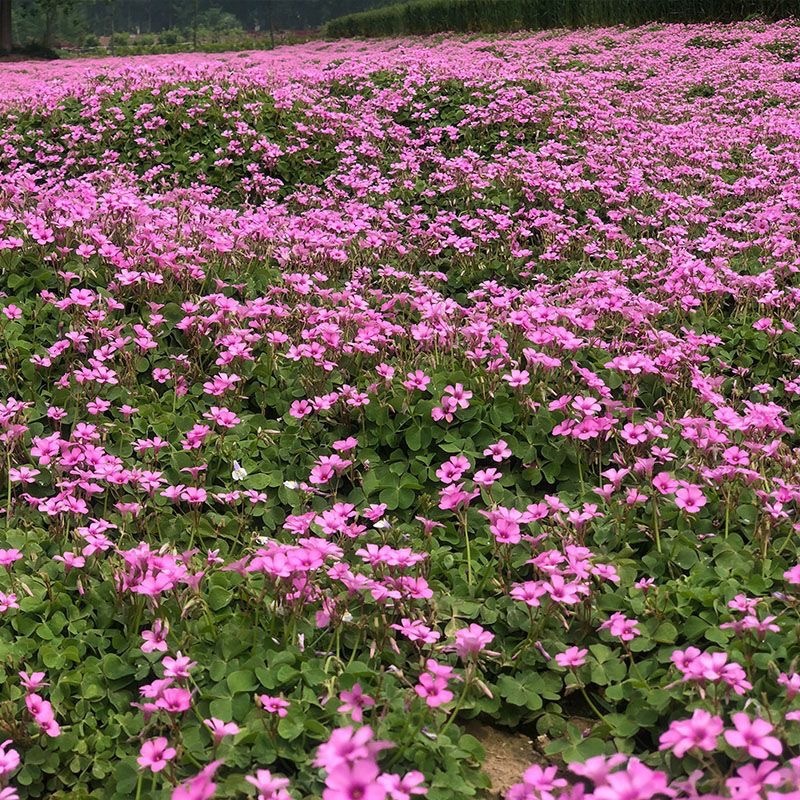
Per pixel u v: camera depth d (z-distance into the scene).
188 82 13.48
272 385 5.13
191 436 4.25
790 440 5.11
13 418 4.41
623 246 7.89
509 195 9.16
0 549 3.66
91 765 2.92
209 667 3.16
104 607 3.46
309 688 3.04
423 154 11.02
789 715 2.64
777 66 17.83
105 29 122.50
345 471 4.36
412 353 5.23
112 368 5.11
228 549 3.97
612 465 4.50
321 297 5.89
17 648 3.24
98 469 4.00
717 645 3.24
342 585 3.55
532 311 5.25
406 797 2.37
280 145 11.29
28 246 6.05
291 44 48.56
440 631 3.45
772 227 7.93
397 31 39.88
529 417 4.66
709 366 5.71
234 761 2.79
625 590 3.57
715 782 2.42
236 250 6.52
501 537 3.47
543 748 3.07
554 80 14.62
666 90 15.77
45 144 11.49
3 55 44.88
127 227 6.52
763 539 3.64
